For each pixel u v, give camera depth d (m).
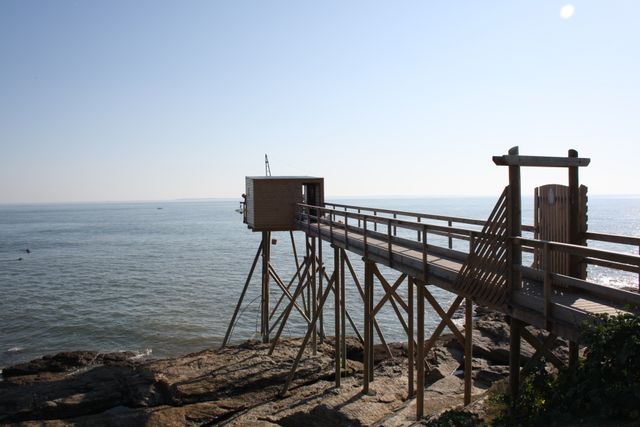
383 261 14.78
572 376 7.46
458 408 10.76
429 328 32.03
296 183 25.09
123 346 29.59
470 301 11.87
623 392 6.55
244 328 32.91
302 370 20.39
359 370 21.03
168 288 46.75
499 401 9.60
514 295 8.95
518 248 8.87
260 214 24.77
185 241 97.75
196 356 22.61
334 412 14.97
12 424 17.00
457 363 19.88
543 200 10.16
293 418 15.49
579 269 9.16
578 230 9.19
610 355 6.70
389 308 37.28
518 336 9.02
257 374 19.98
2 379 23.05
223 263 64.69
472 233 10.02
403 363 20.45
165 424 16.88
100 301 41.16
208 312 37.03
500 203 9.17
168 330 32.44
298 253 76.06
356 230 19.12
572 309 7.67
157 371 20.25
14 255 74.44
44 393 18.75
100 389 18.97
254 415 16.98
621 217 145.50
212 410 17.73
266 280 25.58
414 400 14.65
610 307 7.82
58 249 82.81
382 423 13.32
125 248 84.25
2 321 35.12
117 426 16.72
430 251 12.41
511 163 8.70
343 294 20.77
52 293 44.78
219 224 160.12
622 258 6.66
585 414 7.02
